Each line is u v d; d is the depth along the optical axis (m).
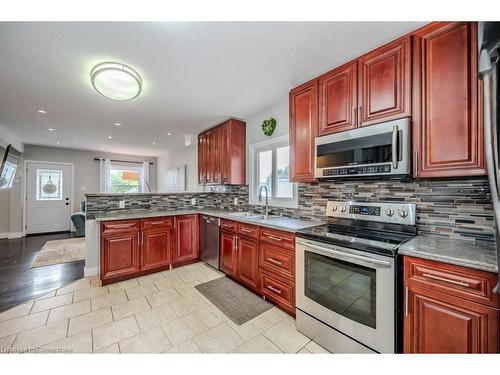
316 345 1.67
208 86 2.34
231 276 2.82
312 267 1.74
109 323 1.91
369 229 1.89
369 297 1.40
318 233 1.77
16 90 2.41
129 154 6.94
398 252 1.31
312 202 2.49
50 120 3.48
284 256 2.08
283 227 2.07
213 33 1.54
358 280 1.45
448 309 1.14
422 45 1.45
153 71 2.03
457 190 1.53
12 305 2.19
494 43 0.83
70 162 6.02
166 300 2.31
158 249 3.04
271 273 2.22
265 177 3.25
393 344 1.29
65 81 2.21
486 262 1.05
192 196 4.03
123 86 2.05
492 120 0.86
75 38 1.58
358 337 1.45
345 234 1.71
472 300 1.07
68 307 2.15
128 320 1.96
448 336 1.13
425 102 1.43
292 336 1.77
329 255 1.59
